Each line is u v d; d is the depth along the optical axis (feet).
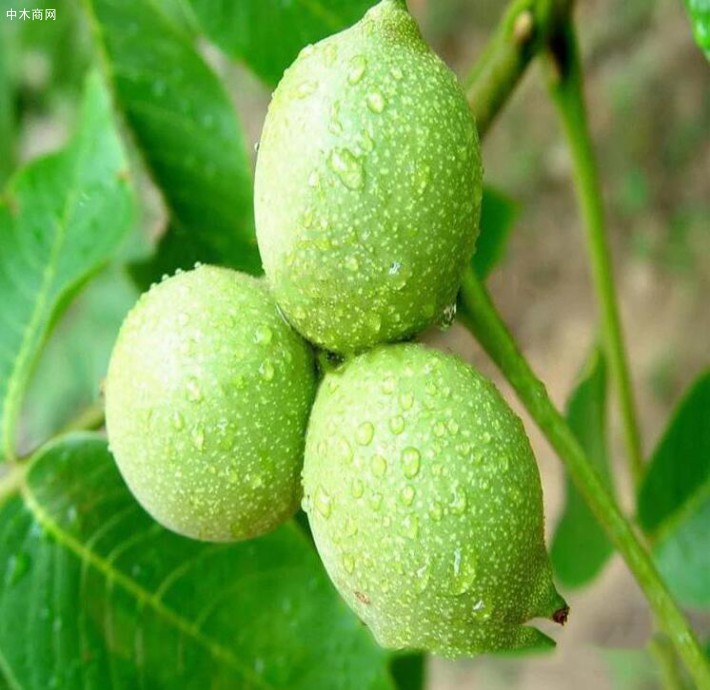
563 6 0.92
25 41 1.49
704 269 2.39
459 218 0.71
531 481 0.70
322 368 0.76
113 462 0.88
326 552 0.72
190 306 0.75
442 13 2.76
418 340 0.76
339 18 0.95
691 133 2.42
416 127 0.70
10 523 0.87
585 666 2.37
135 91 1.00
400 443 0.69
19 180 0.97
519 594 0.70
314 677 0.88
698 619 2.08
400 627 0.71
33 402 1.86
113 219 0.96
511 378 0.76
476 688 2.53
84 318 1.77
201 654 0.87
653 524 1.00
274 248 0.72
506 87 0.91
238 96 2.56
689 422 0.99
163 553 0.88
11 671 0.84
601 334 1.08
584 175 0.98
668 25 2.46
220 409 0.74
